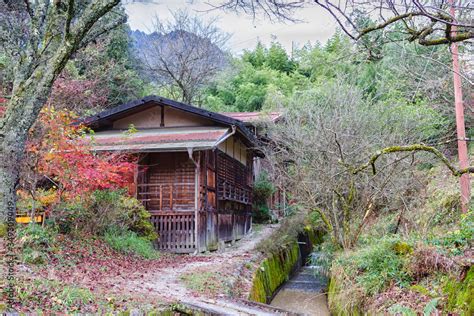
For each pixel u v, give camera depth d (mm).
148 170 13680
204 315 6000
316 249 14727
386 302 5926
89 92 16547
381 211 11703
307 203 11266
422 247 6199
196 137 12414
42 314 4688
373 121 10828
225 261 10930
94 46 18344
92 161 9641
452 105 11922
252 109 29219
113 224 10859
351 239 9828
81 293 5688
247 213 18312
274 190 21188
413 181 10227
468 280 4871
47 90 7352
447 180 10570
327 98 12688
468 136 12125
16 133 7207
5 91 11500
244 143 18125
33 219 8578
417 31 3174
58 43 8109
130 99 23078
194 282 8125
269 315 6055
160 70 29266
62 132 9031
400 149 4508
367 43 3750
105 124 15273
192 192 13219
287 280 13250
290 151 13273
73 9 7199
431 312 5051
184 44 29703
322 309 9688
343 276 8039
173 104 14039
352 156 9914
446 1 3078
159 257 11055
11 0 12281
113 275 7883
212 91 32531
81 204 9953
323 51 24516
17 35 12375
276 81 30062
